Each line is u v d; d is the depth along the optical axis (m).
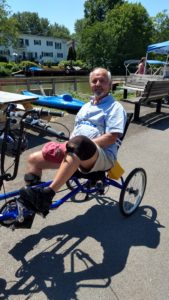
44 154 2.85
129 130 7.15
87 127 3.09
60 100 9.46
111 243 2.99
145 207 3.70
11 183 3.99
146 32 52.69
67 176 2.59
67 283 2.47
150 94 7.96
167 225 3.34
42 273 2.56
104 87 3.03
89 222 3.31
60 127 6.93
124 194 3.30
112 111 3.01
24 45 64.62
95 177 3.04
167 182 4.38
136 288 2.44
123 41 51.28
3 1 41.84
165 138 6.62
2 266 2.61
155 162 5.14
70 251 2.84
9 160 4.68
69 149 2.59
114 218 3.42
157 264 2.72
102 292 2.40
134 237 3.10
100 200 3.78
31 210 2.50
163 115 9.07
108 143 2.96
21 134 2.50
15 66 43.34
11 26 43.56
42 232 3.09
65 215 3.42
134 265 2.70
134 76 12.38
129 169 4.79
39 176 2.92
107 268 2.65
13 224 2.54
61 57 72.69
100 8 62.09
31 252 2.79
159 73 15.49
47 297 2.33
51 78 11.80
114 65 51.72
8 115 2.49
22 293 2.35
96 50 50.84
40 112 2.57
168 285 2.49
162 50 14.46
